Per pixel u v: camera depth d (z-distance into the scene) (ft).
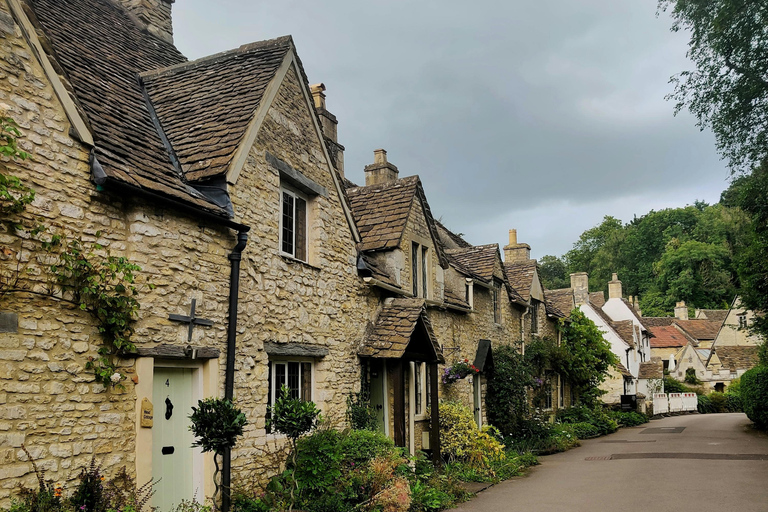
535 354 73.31
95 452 19.74
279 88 31.17
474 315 58.44
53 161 19.44
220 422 20.76
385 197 47.37
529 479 42.34
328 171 36.04
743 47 48.52
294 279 31.32
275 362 30.55
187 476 24.17
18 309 17.84
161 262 22.76
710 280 202.39
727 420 102.27
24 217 18.24
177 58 38.81
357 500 28.89
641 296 217.77
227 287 26.22
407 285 44.06
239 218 26.91
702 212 228.22
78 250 19.52
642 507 31.17
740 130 51.98
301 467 28.07
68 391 19.04
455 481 37.17
